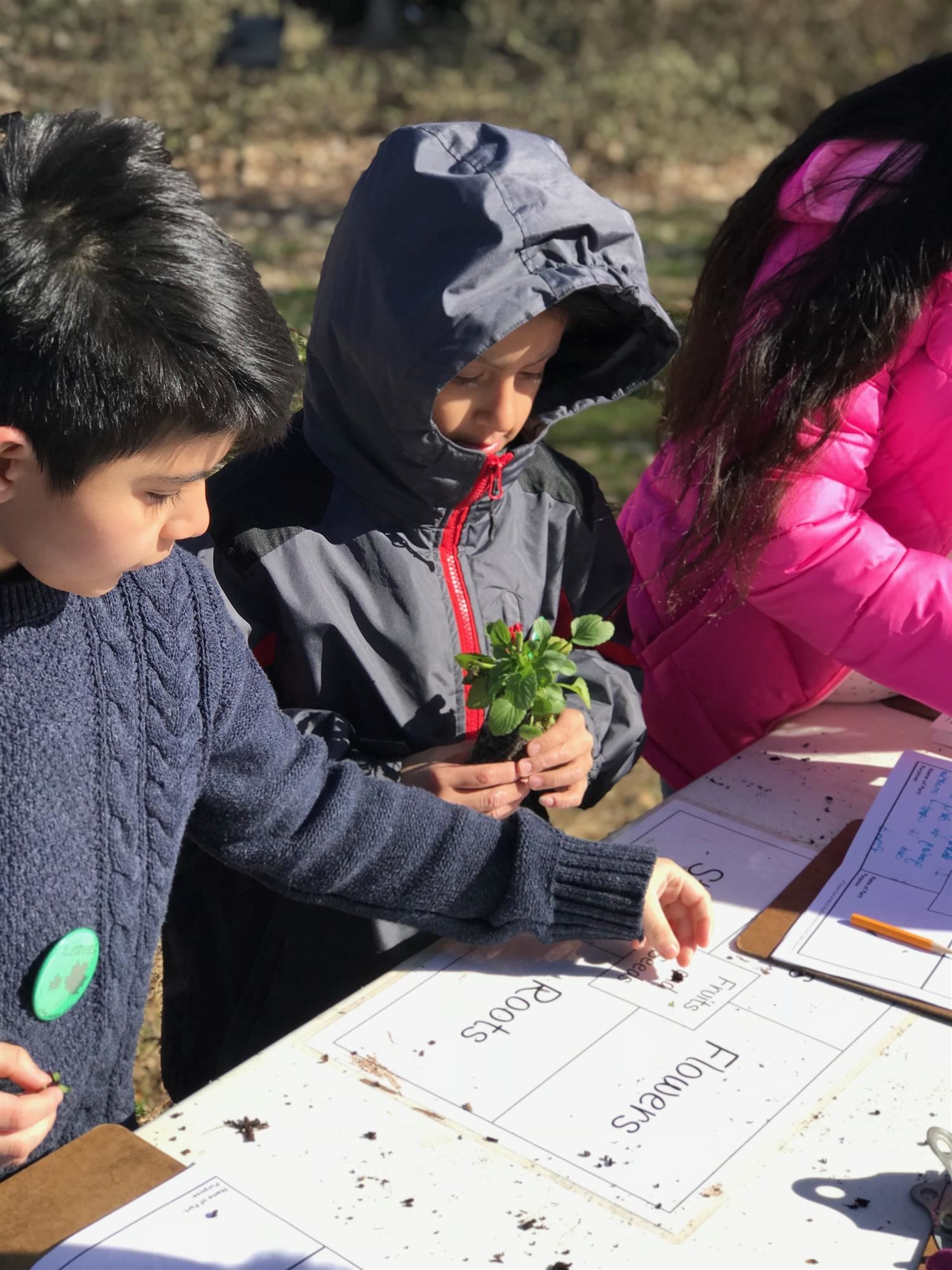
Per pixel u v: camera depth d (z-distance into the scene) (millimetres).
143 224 954
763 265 1713
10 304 896
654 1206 1045
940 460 1668
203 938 1690
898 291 1545
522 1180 1065
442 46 13344
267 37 10977
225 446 1025
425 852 1328
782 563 1663
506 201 1427
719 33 11758
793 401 1588
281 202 8531
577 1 12117
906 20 11172
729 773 1697
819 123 1693
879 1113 1149
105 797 1154
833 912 1411
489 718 1421
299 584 1557
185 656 1223
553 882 1340
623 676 1775
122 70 7398
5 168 945
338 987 1620
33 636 1091
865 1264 999
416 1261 987
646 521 1978
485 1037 1228
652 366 1712
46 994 1099
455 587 1641
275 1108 1130
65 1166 1043
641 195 9781
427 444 1491
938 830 1554
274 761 1301
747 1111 1146
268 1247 989
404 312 1420
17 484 959
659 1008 1273
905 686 1681
